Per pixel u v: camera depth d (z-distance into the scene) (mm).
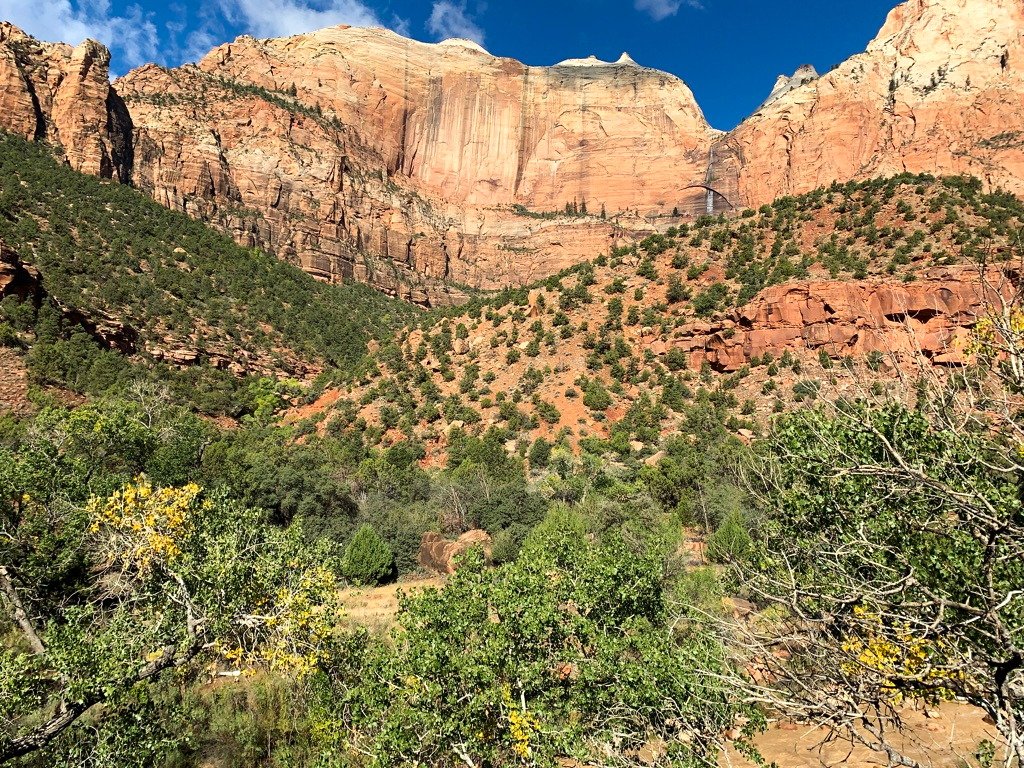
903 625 6121
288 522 34688
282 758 10773
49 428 29172
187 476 29891
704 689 8062
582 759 8109
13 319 53312
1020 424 5969
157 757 9672
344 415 59750
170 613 10031
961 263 51219
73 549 14664
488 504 37188
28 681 8164
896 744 11992
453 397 61031
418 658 8859
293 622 10008
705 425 51688
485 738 8617
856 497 6879
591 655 9609
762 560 8180
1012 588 5777
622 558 10523
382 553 29547
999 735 11867
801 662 8234
